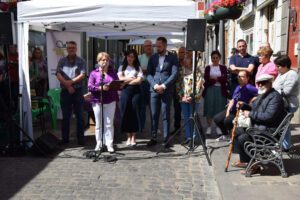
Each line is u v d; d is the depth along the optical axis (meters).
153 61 6.94
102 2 6.53
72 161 6.21
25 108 6.99
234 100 6.57
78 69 7.13
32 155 6.56
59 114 9.98
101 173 5.59
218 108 7.59
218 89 7.55
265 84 5.12
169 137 7.08
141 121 7.80
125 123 7.04
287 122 5.00
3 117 7.01
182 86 7.13
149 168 5.81
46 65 9.92
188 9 6.47
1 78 7.78
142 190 4.91
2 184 5.16
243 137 5.14
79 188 5.00
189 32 6.20
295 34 9.08
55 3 6.61
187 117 7.18
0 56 8.22
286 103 5.89
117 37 14.64
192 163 6.05
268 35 12.32
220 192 4.69
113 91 6.55
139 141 7.57
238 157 6.12
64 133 7.29
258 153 5.07
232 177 5.11
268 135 5.01
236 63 7.33
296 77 5.86
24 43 6.83
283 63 5.88
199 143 7.14
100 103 6.51
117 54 23.92
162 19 6.52
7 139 6.91
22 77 6.94
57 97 9.17
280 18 10.41
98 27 9.71
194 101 6.39
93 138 7.81
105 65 6.39
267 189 4.65
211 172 5.62
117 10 6.54
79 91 7.18
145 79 7.75
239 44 7.27
